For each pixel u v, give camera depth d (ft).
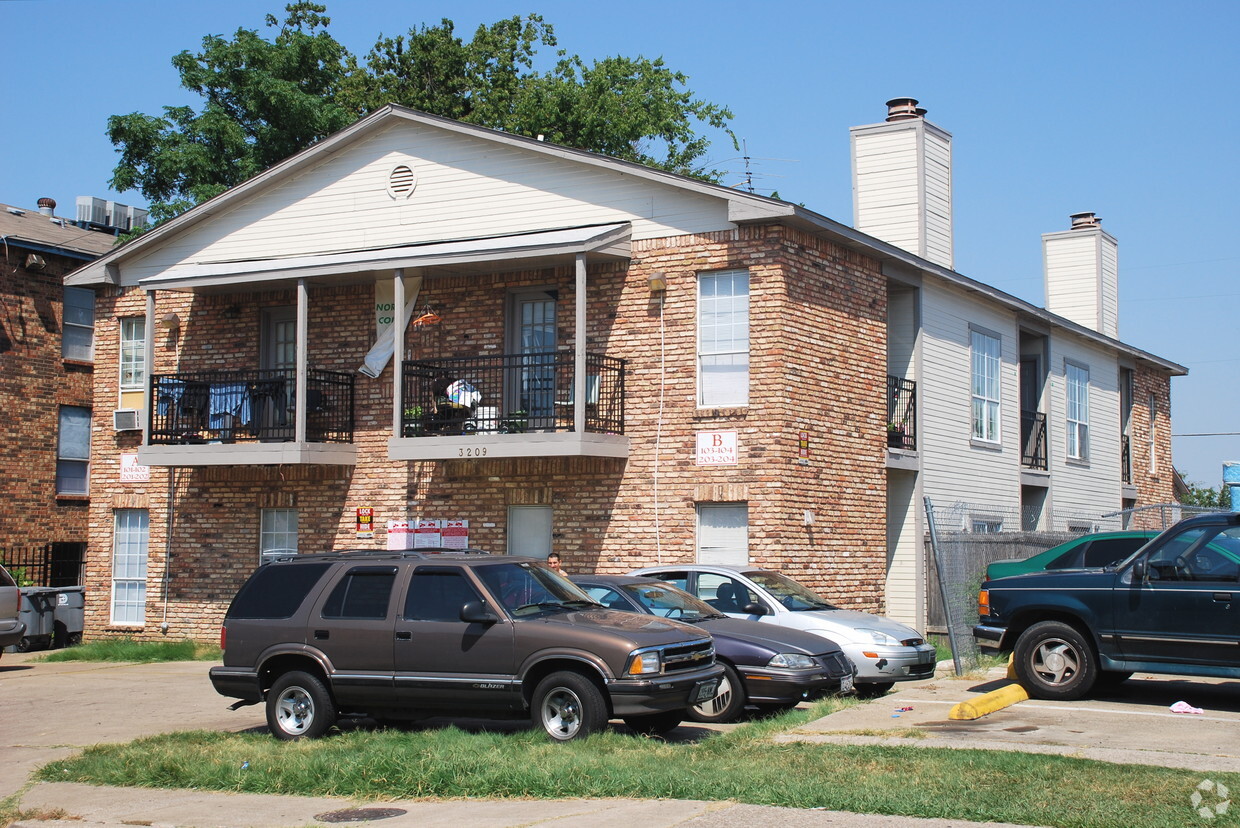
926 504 56.90
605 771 32.48
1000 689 44.39
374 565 41.57
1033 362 99.50
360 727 43.39
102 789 35.37
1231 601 41.19
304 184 77.66
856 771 31.89
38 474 98.53
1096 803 27.86
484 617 38.88
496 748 35.91
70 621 82.94
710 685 39.65
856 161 87.35
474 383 69.97
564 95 126.41
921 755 33.58
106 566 81.87
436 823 29.45
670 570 53.21
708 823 28.02
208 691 57.57
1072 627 44.45
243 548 77.66
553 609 40.34
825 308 68.28
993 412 89.15
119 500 81.61
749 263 65.16
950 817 27.55
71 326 101.96
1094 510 106.83
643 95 131.95
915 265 75.97
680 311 66.74
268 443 72.54
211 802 33.12
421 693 39.60
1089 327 113.80
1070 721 39.29
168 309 81.41
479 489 71.00
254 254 78.69
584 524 67.92
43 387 99.30
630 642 37.70
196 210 79.25
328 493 75.20
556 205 70.59
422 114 73.51
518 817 29.66
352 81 129.18
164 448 75.36
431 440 68.28
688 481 65.62
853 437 69.92
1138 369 120.57
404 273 72.38
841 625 49.90
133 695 56.39
